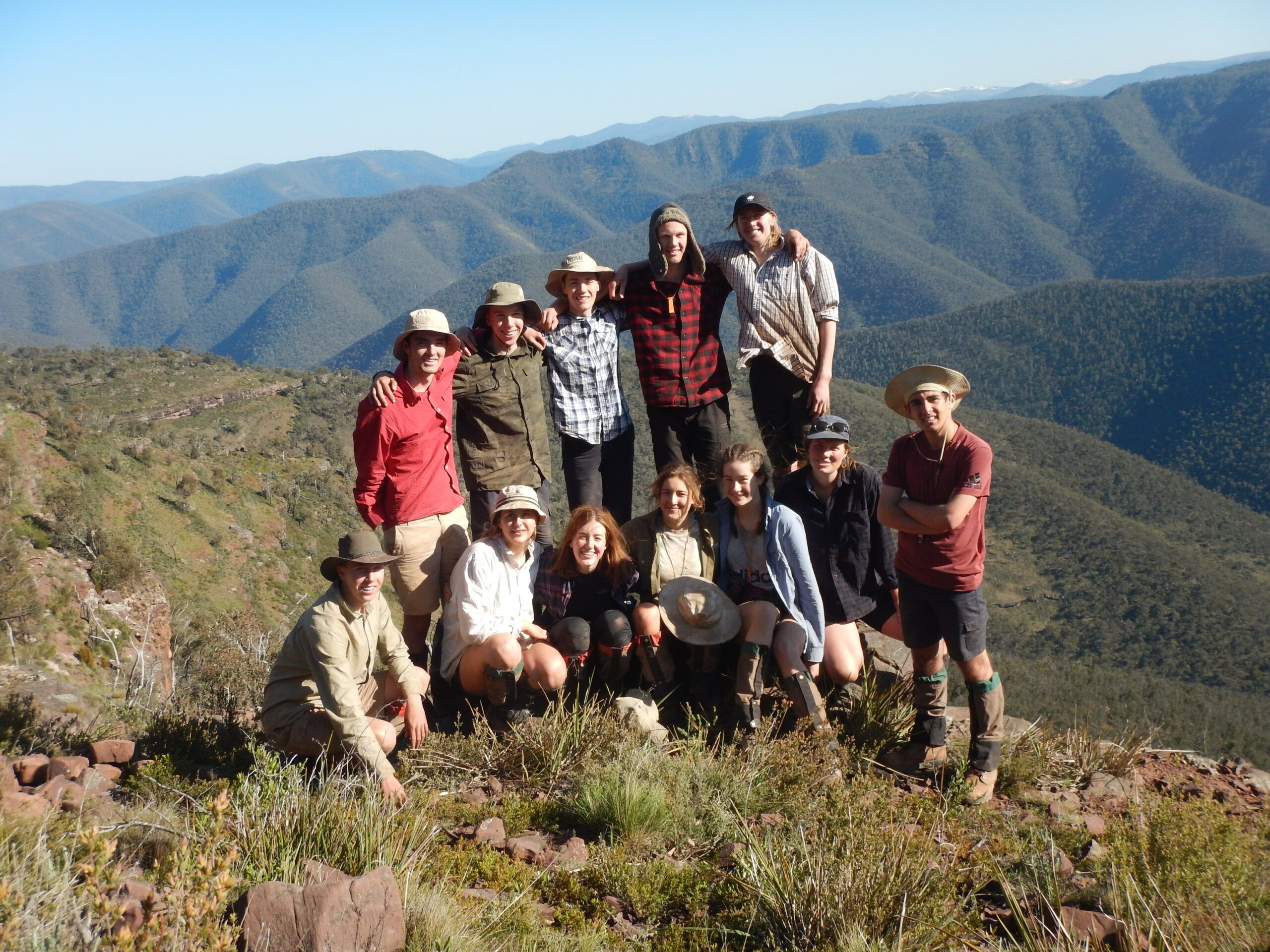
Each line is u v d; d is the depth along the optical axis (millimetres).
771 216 6031
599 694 5117
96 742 4500
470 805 4051
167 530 64188
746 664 4785
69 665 27750
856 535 5211
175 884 2500
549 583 5148
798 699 4773
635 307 6066
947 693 4898
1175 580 147000
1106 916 3221
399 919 2738
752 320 6156
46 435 63875
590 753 4344
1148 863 3623
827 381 6086
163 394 122125
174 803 3623
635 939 3127
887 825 3662
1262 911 3309
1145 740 5809
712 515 5309
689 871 3508
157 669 10289
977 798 4449
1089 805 4758
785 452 6371
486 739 4594
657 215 5809
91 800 3461
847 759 4625
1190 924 3170
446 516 5340
